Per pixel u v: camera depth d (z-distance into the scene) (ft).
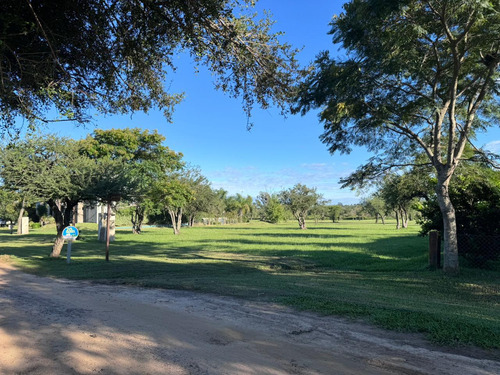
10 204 143.84
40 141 51.26
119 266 43.47
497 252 35.68
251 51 17.19
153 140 108.58
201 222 263.70
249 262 49.34
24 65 14.06
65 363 13.53
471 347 14.82
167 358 14.02
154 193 110.42
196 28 16.44
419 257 47.83
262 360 13.78
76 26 15.08
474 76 36.22
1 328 17.85
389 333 16.71
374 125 34.58
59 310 21.61
